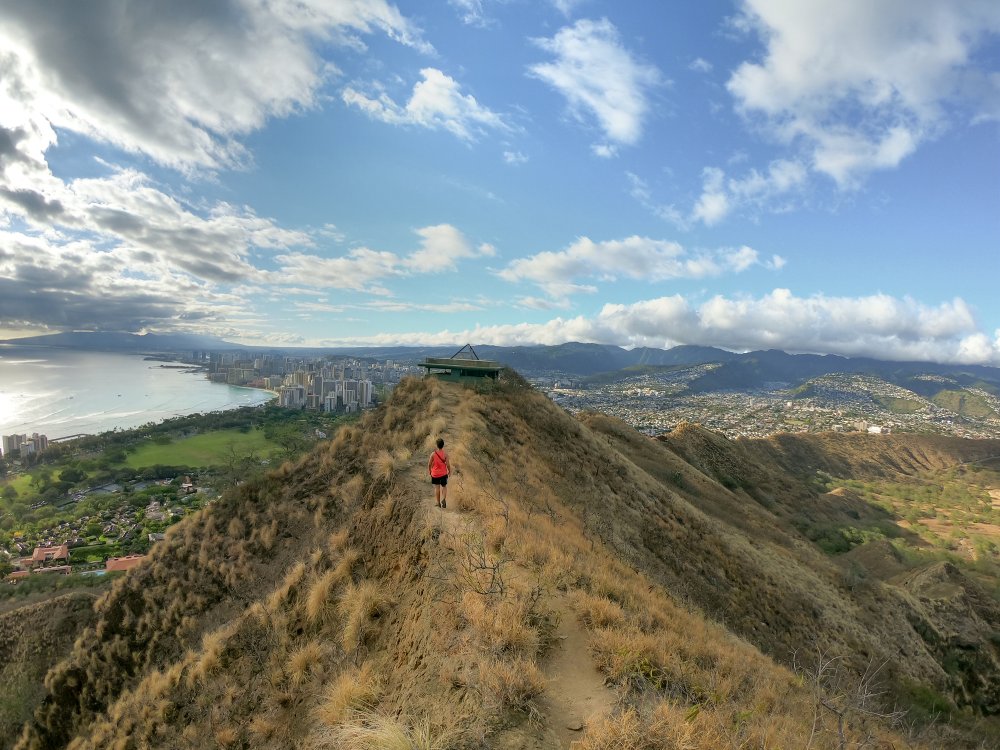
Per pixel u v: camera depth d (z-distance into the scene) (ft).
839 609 101.55
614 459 104.27
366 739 19.56
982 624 126.21
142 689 45.09
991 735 67.87
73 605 76.18
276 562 54.34
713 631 43.24
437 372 104.47
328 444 70.33
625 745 17.43
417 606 31.04
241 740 32.55
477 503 42.42
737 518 146.20
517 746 18.02
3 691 63.82
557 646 25.54
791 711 26.96
